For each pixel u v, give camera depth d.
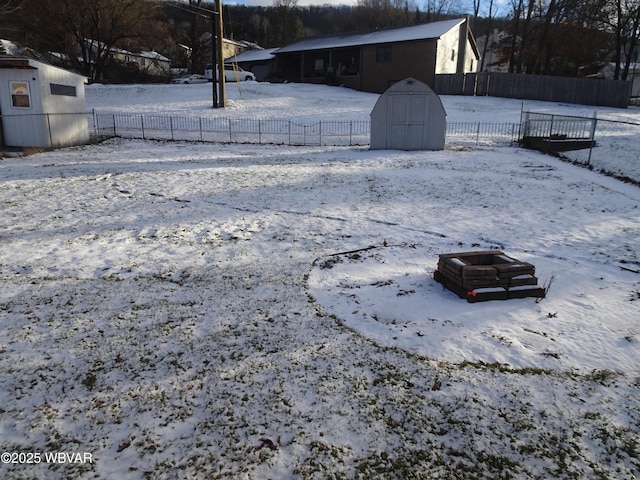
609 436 4.19
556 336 5.91
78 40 50.25
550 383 4.95
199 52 67.44
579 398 4.71
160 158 19.86
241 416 4.34
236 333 5.84
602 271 8.12
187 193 13.45
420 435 4.16
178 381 4.85
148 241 9.47
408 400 4.62
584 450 4.02
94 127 27.28
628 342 5.78
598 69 58.19
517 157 21.16
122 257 8.56
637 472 3.79
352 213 11.86
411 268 8.24
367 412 4.43
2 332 5.75
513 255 8.95
